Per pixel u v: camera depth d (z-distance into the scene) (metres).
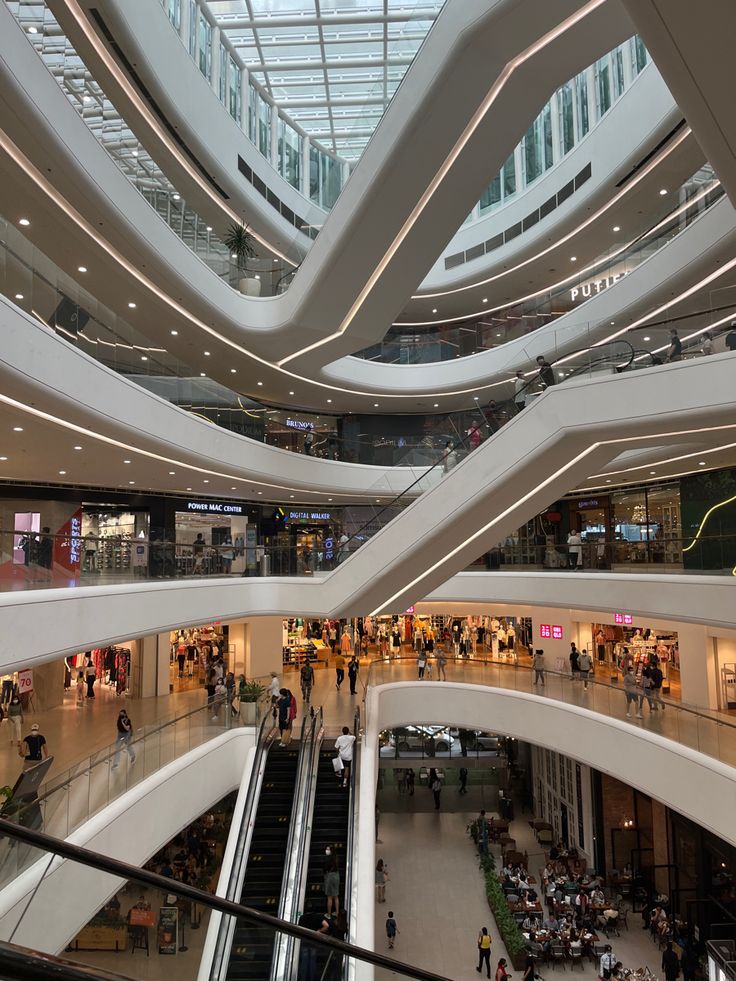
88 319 13.72
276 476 20.62
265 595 18.19
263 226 21.27
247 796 15.36
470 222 25.44
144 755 12.94
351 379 22.94
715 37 4.82
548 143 23.77
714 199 14.73
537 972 15.32
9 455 16.22
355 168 11.88
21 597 10.32
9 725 16.83
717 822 12.38
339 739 16.33
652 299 17.22
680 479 21.97
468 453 12.87
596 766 16.45
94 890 4.36
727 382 10.03
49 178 11.70
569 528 26.53
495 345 23.03
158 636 21.19
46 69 10.51
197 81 16.77
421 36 13.03
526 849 21.66
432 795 26.09
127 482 21.12
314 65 20.94
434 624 27.94
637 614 15.87
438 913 17.75
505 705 19.59
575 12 8.20
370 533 15.38
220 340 18.73
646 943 16.31
